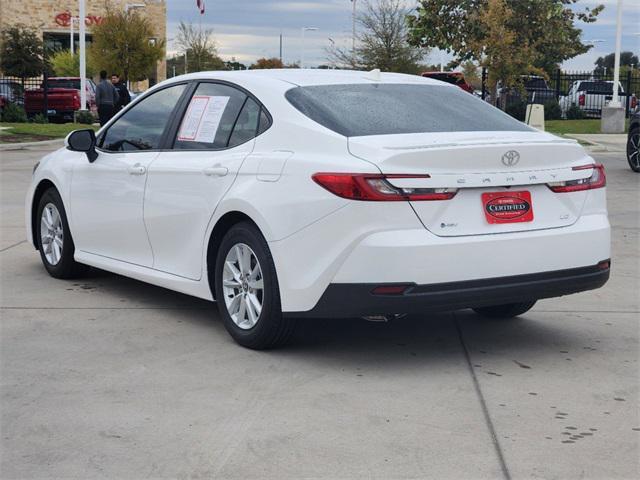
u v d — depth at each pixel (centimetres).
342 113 539
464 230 496
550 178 521
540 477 367
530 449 396
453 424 427
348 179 482
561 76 4144
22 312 643
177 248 610
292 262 507
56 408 448
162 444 402
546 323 625
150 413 441
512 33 2911
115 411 444
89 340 572
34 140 2419
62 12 5762
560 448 397
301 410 446
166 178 613
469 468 375
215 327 606
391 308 481
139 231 645
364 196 479
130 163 652
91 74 4703
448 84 635
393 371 511
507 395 470
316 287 496
